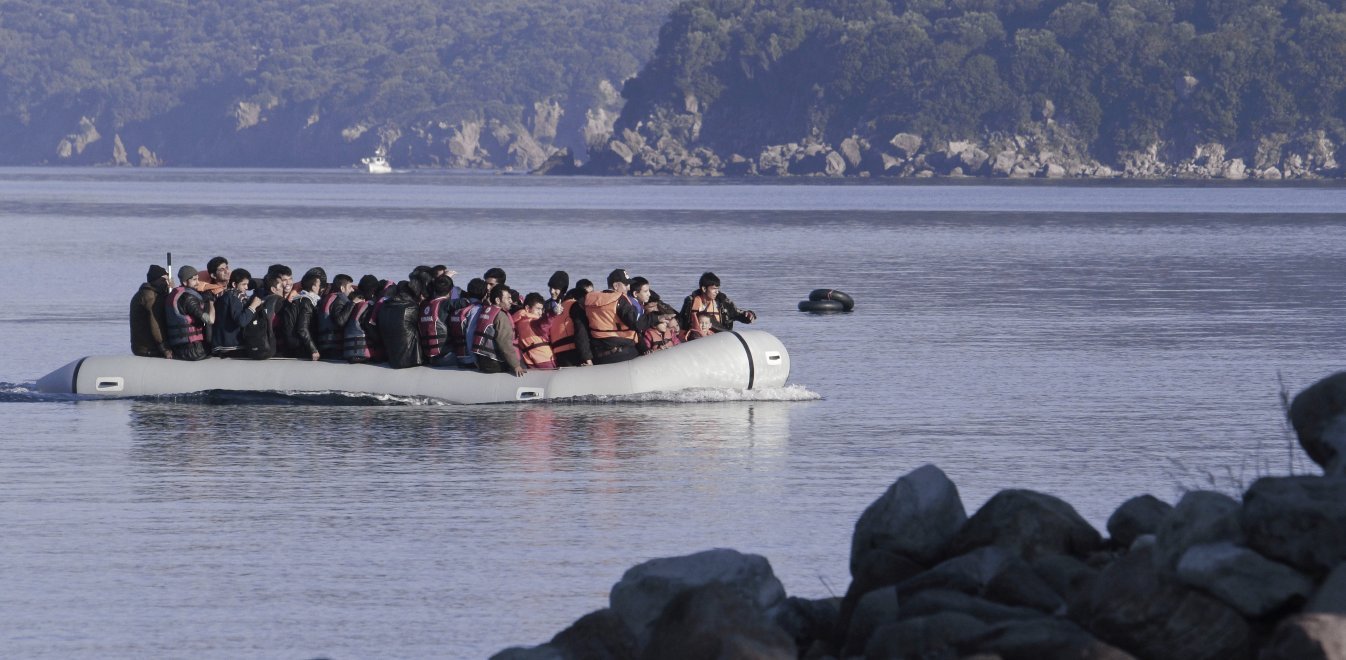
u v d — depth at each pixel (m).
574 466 50.44
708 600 25.12
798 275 146.25
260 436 56.31
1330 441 27.78
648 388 65.12
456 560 38.03
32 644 31.67
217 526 41.62
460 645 31.70
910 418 60.88
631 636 26.52
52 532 40.88
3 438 55.81
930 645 24.03
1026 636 23.61
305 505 44.22
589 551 38.88
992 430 57.75
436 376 64.81
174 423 59.31
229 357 66.19
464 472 49.31
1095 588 24.50
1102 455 52.22
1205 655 23.50
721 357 66.00
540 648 26.27
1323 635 21.72
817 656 26.86
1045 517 28.38
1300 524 23.86
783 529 41.22
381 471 49.50
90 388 65.50
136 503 44.53
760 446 54.28
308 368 65.19
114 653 31.16
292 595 35.09
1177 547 24.36
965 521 29.25
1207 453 52.47
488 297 66.19
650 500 45.00
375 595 35.09
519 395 64.50
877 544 29.00
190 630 32.59
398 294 65.69
